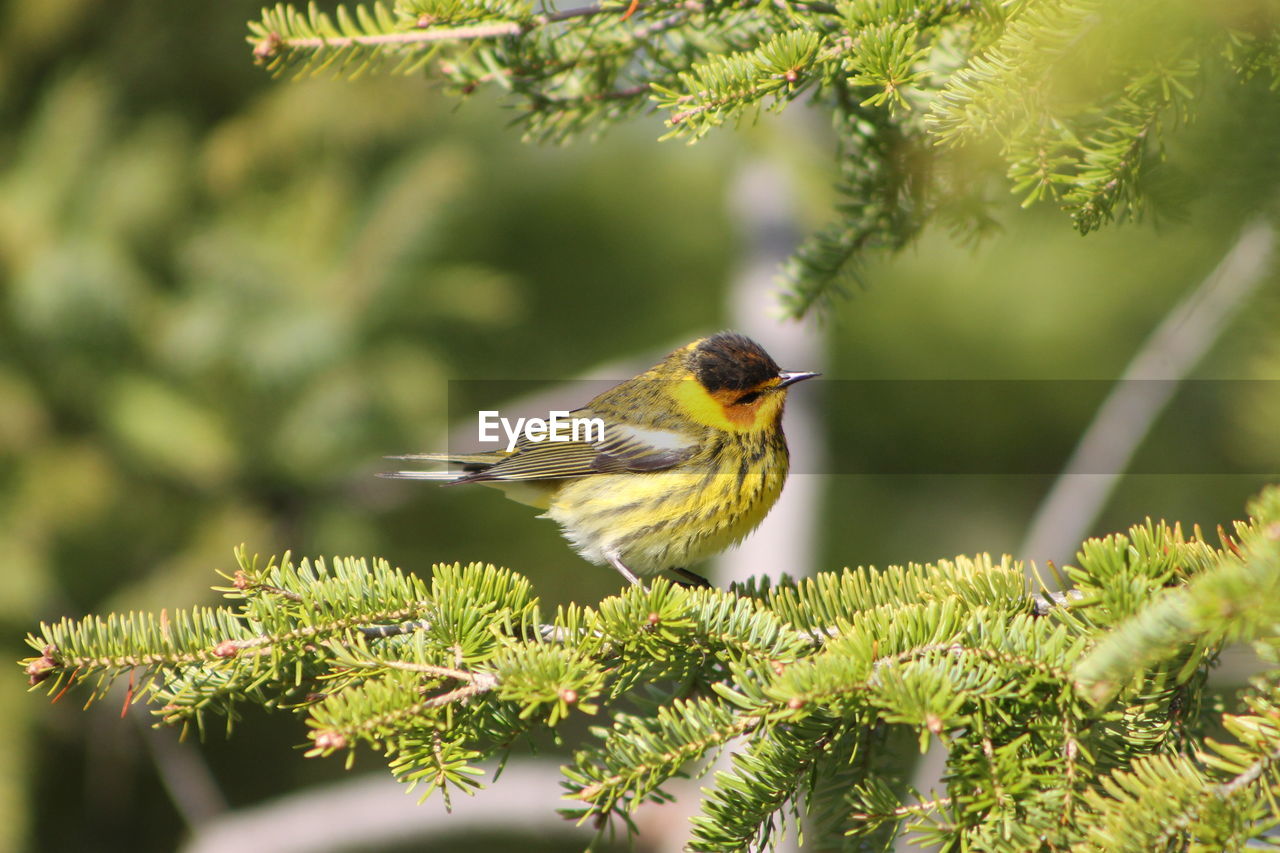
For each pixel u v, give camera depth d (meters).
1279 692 4.36
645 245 16.72
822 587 5.89
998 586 5.55
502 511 15.53
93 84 13.65
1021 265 14.61
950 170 6.93
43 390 13.42
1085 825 4.31
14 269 12.96
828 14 6.23
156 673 5.49
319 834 12.91
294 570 5.79
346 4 13.73
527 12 6.49
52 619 12.53
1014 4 5.59
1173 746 4.88
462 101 7.17
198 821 13.55
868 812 4.79
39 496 12.80
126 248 13.46
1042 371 15.77
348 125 13.61
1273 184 6.91
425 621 5.62
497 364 15.87
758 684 4.89
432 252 14.18
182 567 13.05
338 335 13.62
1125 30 5.10
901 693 4.48
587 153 16.34
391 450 13.96
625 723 5.07
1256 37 5.14
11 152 13.62
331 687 5.34
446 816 12.69
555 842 14.96
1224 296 9.30
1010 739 4.77
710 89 5.64
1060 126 5.50
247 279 13.55
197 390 13.72
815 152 11.61
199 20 13.97
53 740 13.72
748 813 5.09
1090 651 4.71
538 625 5.66
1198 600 3.70
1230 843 3.98
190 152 13.83
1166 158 5.89
